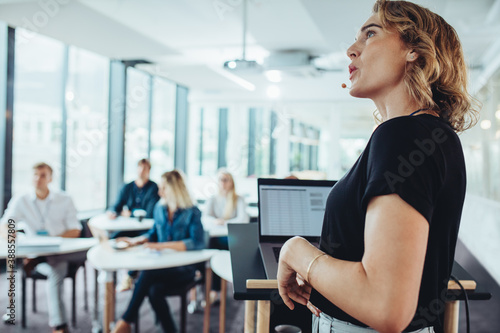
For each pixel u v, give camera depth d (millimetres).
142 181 4254
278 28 3859
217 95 7762
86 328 2846
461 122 659
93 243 2693
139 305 2467
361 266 490
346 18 3104
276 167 8008
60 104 4656
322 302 649
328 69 5383
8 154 3936
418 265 462
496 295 3105
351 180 575
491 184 4902
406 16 613
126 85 5570
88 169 5242
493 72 4508
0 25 3824
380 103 661
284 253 615
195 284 2643
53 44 4508
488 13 3219
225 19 3672
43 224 3096
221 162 8305
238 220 3932
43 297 3424
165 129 7391
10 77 3918
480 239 4516
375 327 467
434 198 512
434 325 597
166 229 2766
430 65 580
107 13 3510
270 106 7938
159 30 4004
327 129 8383
